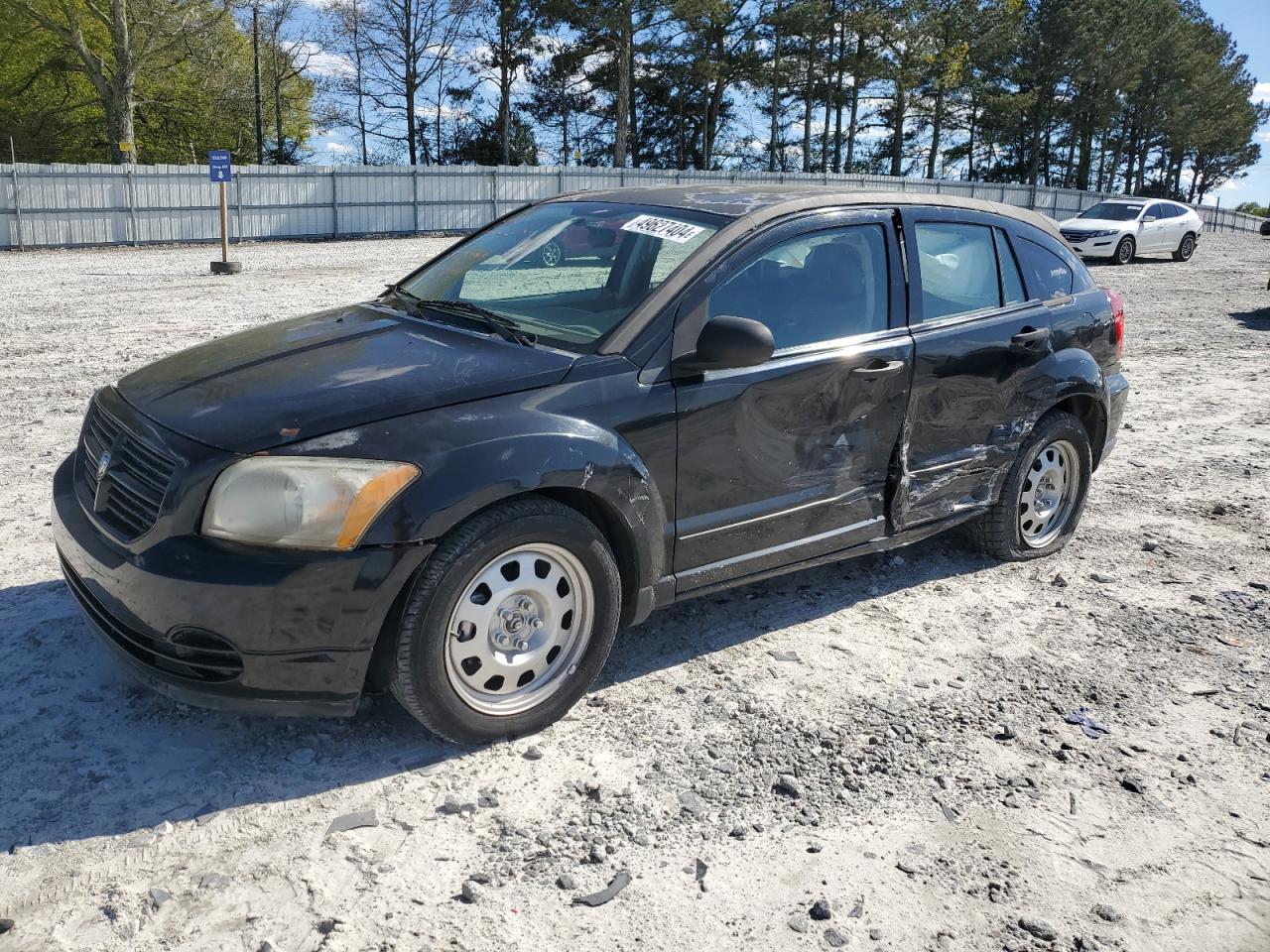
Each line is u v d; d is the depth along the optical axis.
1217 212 60.31
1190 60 78.56
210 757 3.17
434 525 2.96
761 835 2.96
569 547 3.27
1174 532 5.70
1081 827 3.07
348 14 46.91
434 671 3.07
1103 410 5.22
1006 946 2.59
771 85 55.97
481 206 34.75
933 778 3.28
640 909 2.64
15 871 2.65
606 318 3.64
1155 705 3.81
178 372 3.55
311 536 2.87
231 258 23.27
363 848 2.81
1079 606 4.66
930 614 4.50
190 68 42.88
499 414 3.18
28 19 38.81
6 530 5.01
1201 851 2.99
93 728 3.29
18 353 9.68
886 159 69.31
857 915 2.66
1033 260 4.96
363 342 3.63
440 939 2.50
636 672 3.86
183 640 2.91
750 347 3.37
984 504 4.80
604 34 47.50
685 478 3.61
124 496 3.16
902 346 4.21
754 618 4.38
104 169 27.28
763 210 3.96
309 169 30.89
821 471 4.03
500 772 3.18
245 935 2.48
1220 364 10.95
